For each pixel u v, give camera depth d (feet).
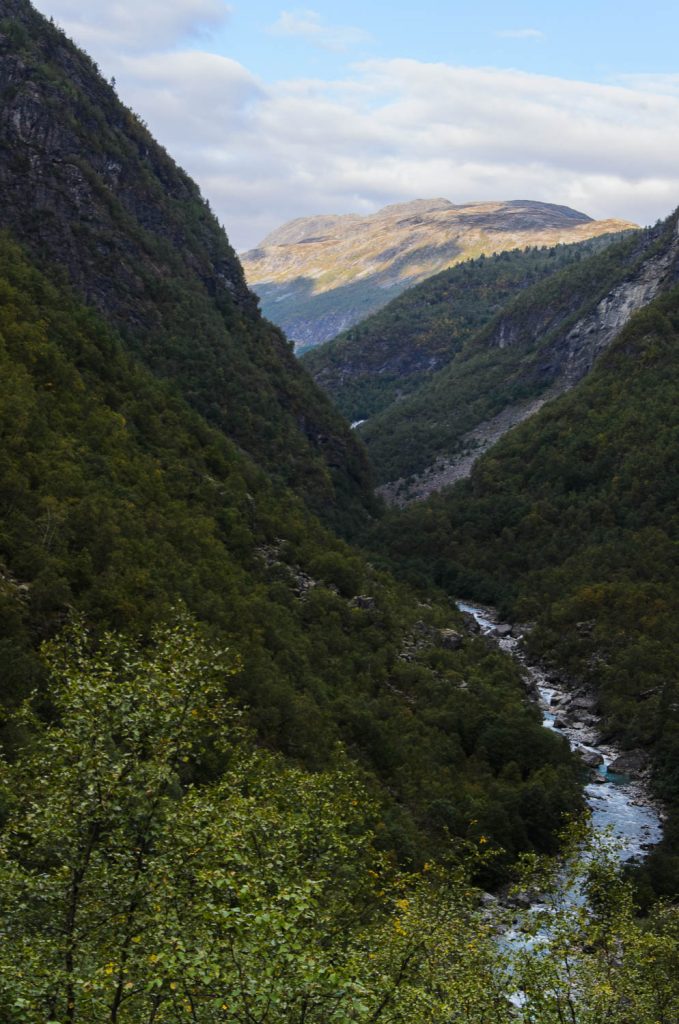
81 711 93.25
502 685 457.27
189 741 98.78
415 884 125.90
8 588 266.57
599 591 602.03
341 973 82.23
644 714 443.73
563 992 109.70
